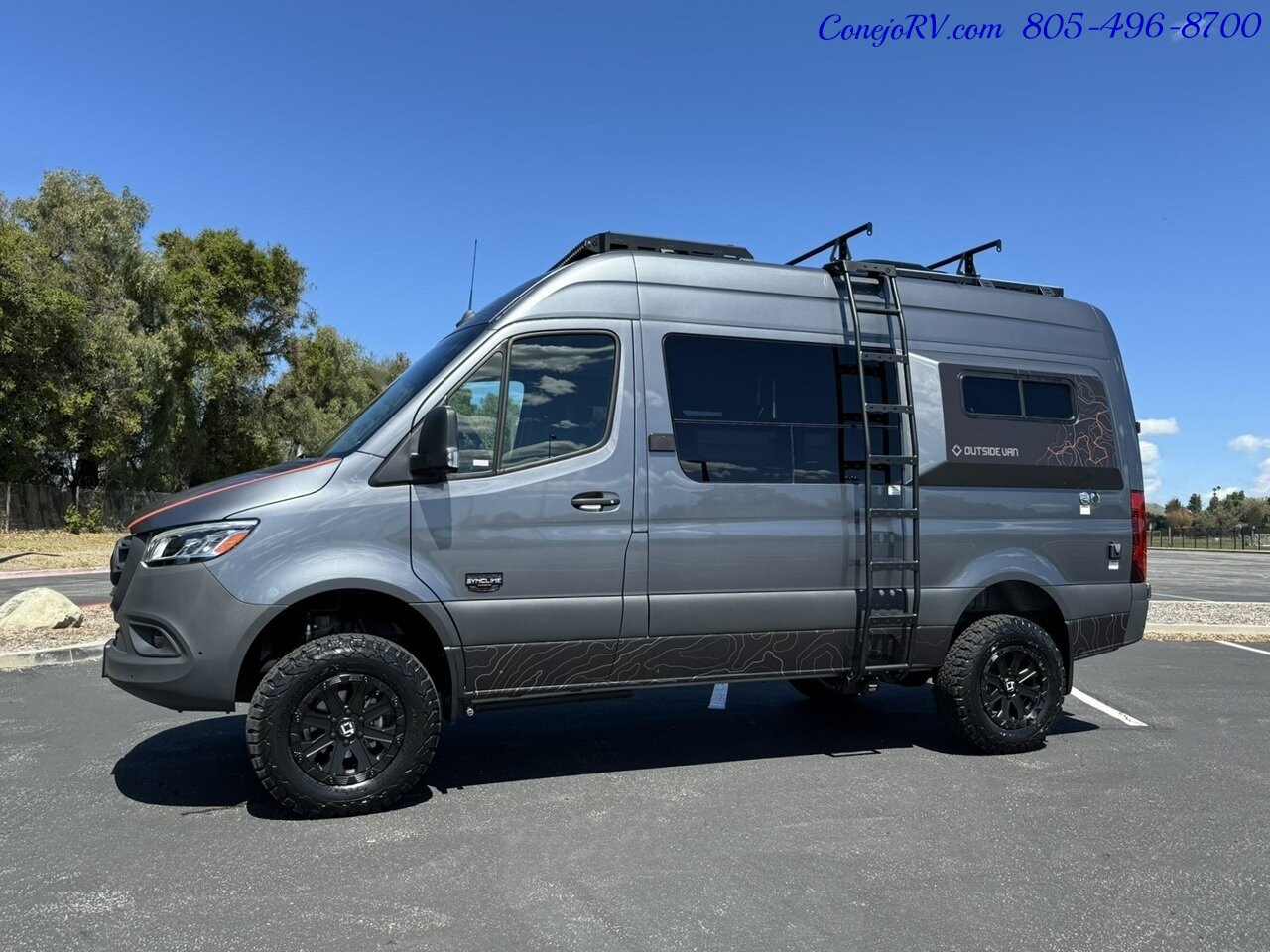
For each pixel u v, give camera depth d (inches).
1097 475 244.4
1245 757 225.6
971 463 228.7
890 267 228.7
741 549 204.7
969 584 224.8
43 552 1023.6
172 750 223.3
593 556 193.0
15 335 1139.9
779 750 230.4
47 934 128.1
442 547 183.0
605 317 201.9
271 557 172.6
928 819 177.8
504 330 194.5
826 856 158.4
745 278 217.5
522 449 191.3
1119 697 298.5
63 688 293.1
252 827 170.7
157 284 1411.2
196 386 1604.3
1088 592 238.7
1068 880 149.2
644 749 230.7
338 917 133.5
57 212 1328.7
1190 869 154.3
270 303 1786.4
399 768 178.5
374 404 210.7
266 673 175.5
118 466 1379.2
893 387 226.8
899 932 130.2
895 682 239.0
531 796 190.7
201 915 134.0
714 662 205.6
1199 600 631.2
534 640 189.9
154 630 175.3
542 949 124.4
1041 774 209.8
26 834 167.0
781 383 214.5
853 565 215.3
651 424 200.4
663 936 128.2
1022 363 241.0
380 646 177.3
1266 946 127.2
